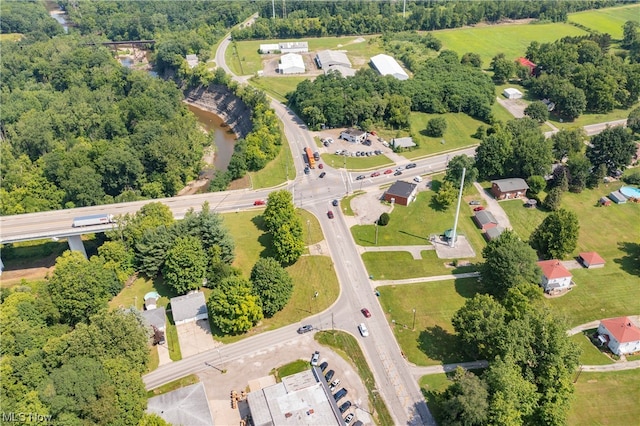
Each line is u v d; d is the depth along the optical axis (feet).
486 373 382.01
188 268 520.83
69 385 364.38
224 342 478.59
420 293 537.24
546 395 374.84
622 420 399.03
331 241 620.90
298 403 389.60
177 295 538.47
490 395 364.58
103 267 533.55
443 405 383.24
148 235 553.23
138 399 385.50
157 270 557.33
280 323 500.33
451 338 478.59
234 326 474.08
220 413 407.23
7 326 429.38
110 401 366.02
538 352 398.01
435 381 433.48
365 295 536.42
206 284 540.52
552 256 575.79
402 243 618.03
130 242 576.61
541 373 387.14
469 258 590.55
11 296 470.39
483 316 431.43
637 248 609.01
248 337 483.92
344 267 577.43
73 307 483.51
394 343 474.49
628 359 454.81
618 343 451.53
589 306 517.14
